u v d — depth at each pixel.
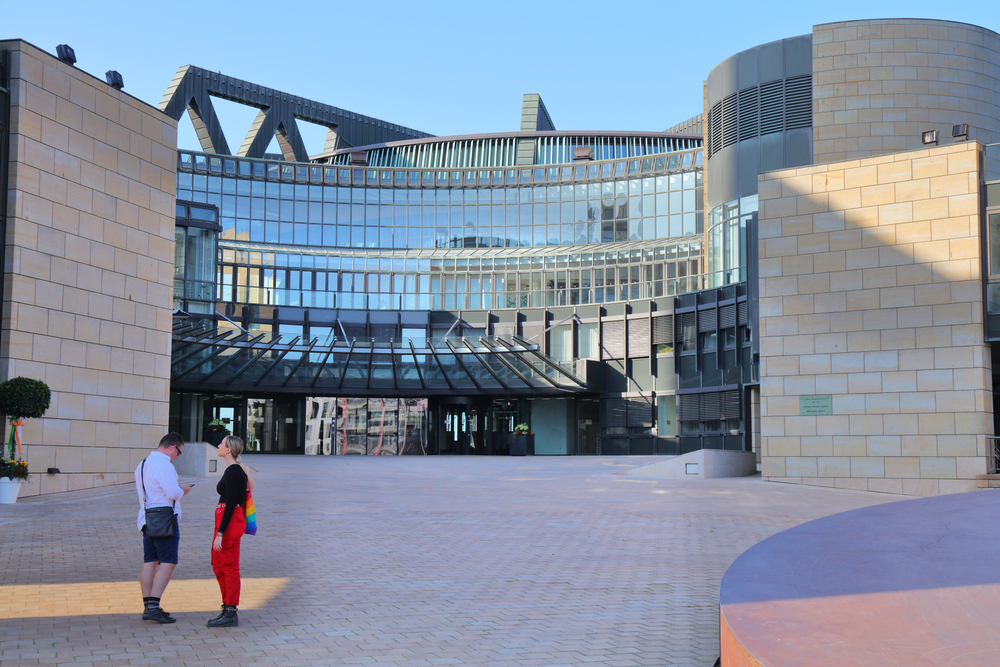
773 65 36.44
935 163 23.42
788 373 24.88
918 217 23.52
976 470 22.17
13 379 18.88
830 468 24.05
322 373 46.69
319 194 58.34
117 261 23.05
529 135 81.38
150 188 24.31
